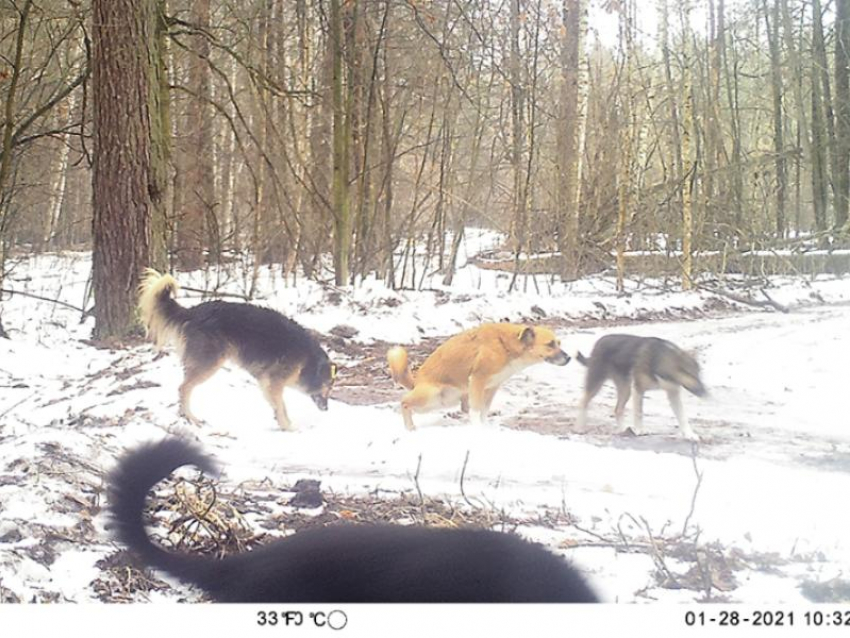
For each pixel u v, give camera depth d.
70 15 8.27
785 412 5.64
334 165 10.12
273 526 2.97
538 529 3.07
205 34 8.63
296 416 5.18
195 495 2.94
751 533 3.09
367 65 10.75
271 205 10.91
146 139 7.45
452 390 4.81
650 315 10.65
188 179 11.82
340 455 4.20
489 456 4.13
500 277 13.23
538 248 13.56
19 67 7.99
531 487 3.71
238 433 4.64
